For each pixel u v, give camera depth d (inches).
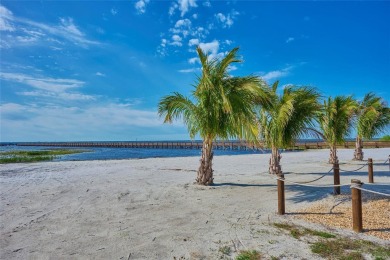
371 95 735.7
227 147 2172.7
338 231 190.7
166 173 519.2
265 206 263.4
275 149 491.5
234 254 157.2
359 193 188.2
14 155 1467.8
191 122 371.2
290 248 163.8
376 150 1259.8
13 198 303.0
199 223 213.0
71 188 361.7
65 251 162.6
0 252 161.5
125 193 327.6
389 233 184.2
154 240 178.5
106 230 197.9
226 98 328.2
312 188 346.6
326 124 641.0
